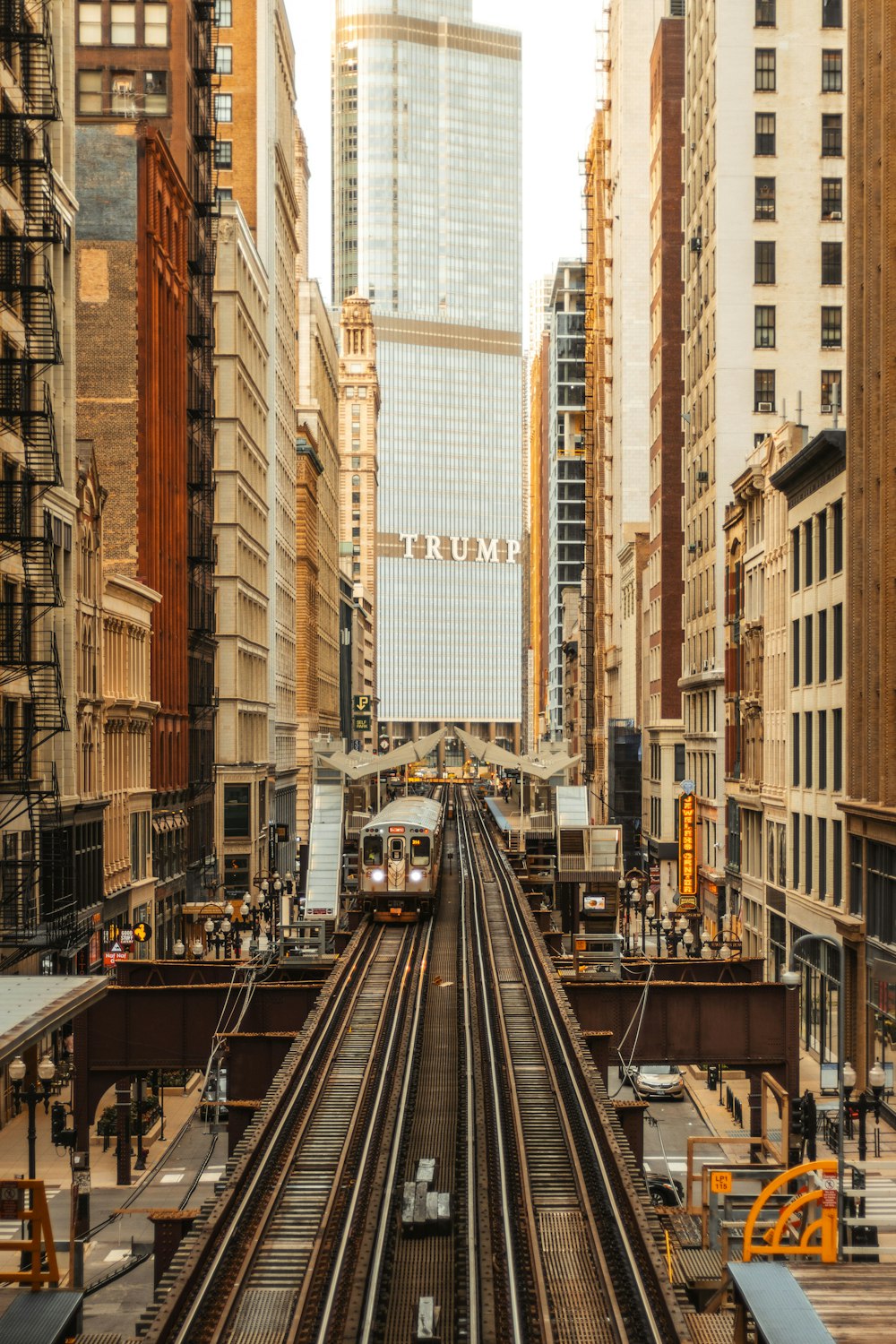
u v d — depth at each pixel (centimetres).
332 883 5316
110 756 6650
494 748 7500
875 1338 1709
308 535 15262
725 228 8931
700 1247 2861
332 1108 3056
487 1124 2845
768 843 7125
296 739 14975
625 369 13900
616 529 14712
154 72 8794
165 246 8025
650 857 11256
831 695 5800
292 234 14550
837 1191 2370
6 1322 1823
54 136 5431
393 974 4428
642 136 13800
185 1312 1978
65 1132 3866
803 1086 5191
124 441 7456
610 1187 2477
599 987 4247
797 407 8919
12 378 4759
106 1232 3922
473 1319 1933
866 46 5312
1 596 4700
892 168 4912
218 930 7906
